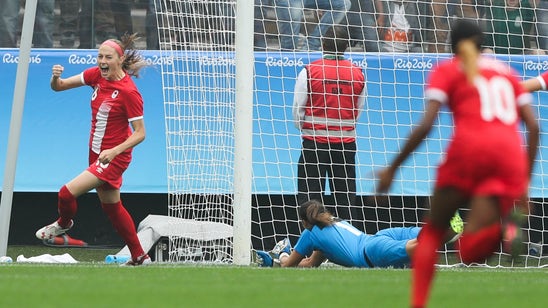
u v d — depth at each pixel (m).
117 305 18.73
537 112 42.78
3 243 36.19
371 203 42.84
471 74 17.25
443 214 17.20
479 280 26.67
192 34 40.56
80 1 44.06
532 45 43.94
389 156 42.25
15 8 43.97
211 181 40.22
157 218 40.06
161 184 42.19
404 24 43.03
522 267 37.59
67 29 44.06
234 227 34.59
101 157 31.95
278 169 41.16
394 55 42.38
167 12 40.19
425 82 42.50
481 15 43.50
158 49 43.69
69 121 42.84
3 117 42.84
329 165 38.81
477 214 16.88
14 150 36.44
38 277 25.64
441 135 42.28
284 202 43.84
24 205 44.09
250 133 34.59
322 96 38.28
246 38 34.62
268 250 43.94
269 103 42.50
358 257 33.25
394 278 26.86
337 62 38.47
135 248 33.91
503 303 20.03
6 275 26.45
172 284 23.72
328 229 33.69
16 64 43.09
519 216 17.11
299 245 34.06
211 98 40.56
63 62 43.06
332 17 40.00
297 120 38.28
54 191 42.28
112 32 44.06
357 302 19.80
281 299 20.23
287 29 43.03
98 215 44.06
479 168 16.84
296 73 42.62
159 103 42.50
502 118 17.22
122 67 33.38
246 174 34.47
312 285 23.88
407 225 43.38
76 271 28.72
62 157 42.59
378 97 42.12
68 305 18.64
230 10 40.91
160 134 42.38
